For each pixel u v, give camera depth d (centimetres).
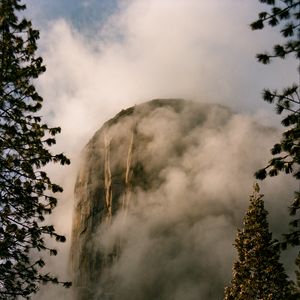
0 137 1451
